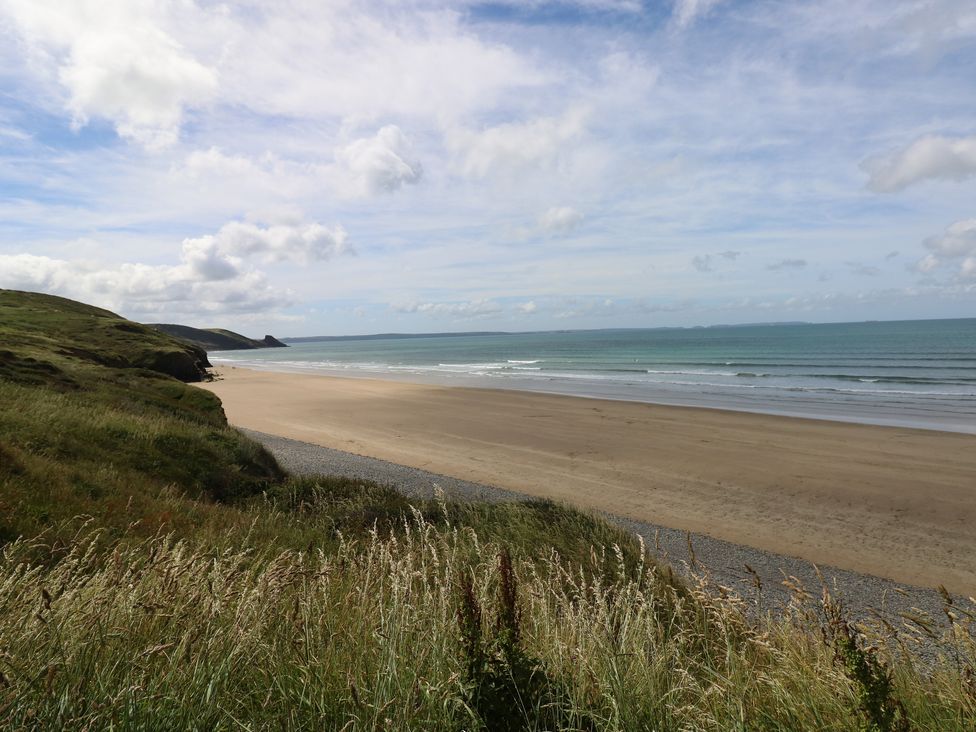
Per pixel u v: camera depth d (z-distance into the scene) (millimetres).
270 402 36812
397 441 23250
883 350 80438
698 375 53500
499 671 2836
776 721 2902
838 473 17156
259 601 3369
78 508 7605
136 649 2758
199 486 12281
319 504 12008
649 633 3621
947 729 2889
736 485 16094
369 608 3871
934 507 13812
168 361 51375
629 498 15016
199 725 2400
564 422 27000
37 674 2371
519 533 9562
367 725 2539
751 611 5445
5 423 11055
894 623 6715
